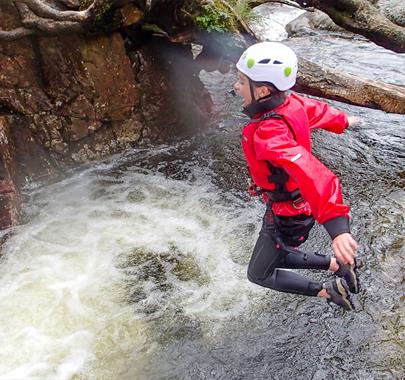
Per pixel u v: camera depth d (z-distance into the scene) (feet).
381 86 14.44
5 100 13.87
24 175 14.26
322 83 14.67
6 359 9.21
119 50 14.58
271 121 7.07
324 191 6.53
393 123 17.80
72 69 14.07
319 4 16.39
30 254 11.88
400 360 8.84
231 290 10.72
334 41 28.91
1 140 13.11
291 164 6.64
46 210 13.47
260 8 37.09
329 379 8.61
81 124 14.76
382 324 9.59
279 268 9.32
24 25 13.05
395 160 15.28
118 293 10.75
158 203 13.67
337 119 8.21
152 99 15.81
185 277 11.14
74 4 13.84
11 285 10.94
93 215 13.24
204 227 12.72
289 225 7.70
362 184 14.02
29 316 10.15
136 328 9.85
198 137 16.74
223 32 14.55
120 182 14.57
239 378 8.72
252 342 9.41
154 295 10.66
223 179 14.61
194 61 16.58
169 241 12.25
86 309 10.32
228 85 20.77
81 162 15.10
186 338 9.58
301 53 26.61
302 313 9.96
